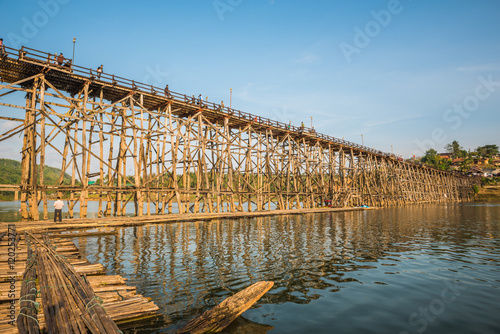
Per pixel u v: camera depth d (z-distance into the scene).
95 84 25.14
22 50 20.88
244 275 10.70
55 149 22.73
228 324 6.77
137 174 27.00
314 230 23.11
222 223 26.81
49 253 11.20
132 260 12.62
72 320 5.59
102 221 22.33
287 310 7.73
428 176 91.00
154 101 30.11
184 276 10.45
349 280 10.35
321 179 50.72
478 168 137.62
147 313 7.00
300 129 46.25
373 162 65.38
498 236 21.03
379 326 6.80
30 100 22.73
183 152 31.98
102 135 25.89
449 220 33.28
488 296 8.85
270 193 41.09
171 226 23.98
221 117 35.81
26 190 21.44
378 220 32.56
